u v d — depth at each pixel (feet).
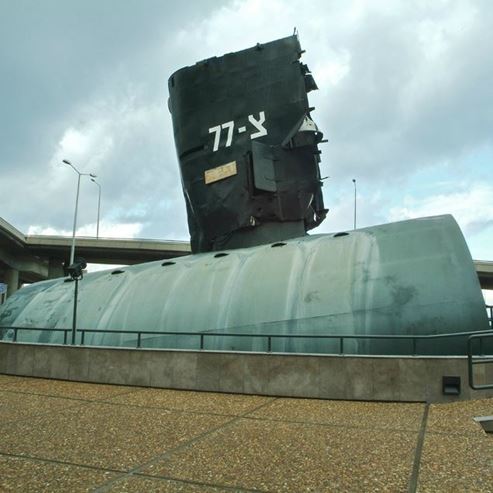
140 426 25.13
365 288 40.16
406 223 44.42
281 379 34.42
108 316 51.39
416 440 22.22
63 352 42.39
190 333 39.29
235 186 52.29
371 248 42.83
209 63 55.26
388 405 31.04
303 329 40.55
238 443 21.93
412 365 32.07
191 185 55.52
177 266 53.47
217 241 55.57
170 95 59.00
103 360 40.45
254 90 53.62
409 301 38.42
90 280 60.23
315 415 28.12
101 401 32.27
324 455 20.03
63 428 24.52
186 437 22.97
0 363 45.65
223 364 36.11
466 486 16.30
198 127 55.21
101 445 21.43
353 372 33.01
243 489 16.28
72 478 17.13
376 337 34.24
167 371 37.83
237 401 32.63
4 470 17.88
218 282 47.39
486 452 20.21
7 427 24.64
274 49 53.93
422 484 16.52
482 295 38.27
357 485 16.55
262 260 47.24
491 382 31.37
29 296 62.85
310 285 42.42
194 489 16.24
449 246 40.42
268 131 52.60
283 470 18.16
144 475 17.56
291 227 53.11
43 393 35.37
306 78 54.49
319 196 56.24
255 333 42.19
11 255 212.84
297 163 52.80
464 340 36.99
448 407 29.73
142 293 51.60
